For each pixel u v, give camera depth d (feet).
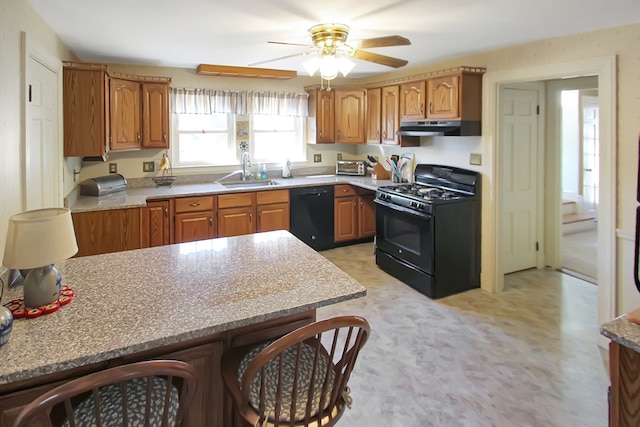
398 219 13.23
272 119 17.15
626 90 8.76
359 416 6.98
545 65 10.27
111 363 4.52
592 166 20.93
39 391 4.19
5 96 6.28
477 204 12.48
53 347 4.03
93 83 10.76
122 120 12.64
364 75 16.79
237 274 6.12
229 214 14.33
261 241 8.09
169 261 6.76
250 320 4.70
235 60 13.00
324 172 18.40
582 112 20.66
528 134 13.94
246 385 4.12
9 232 4.60
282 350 3.98
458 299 11.94
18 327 4.41
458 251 12.25
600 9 7.71
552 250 14.79
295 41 10.22
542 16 8.13
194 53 11.89
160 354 4.84
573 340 9.47
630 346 3.89
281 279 5.91
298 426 4.31
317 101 16.47
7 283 5.60
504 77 11.33
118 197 12.34
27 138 7.25
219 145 16.20
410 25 8.79
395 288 12.74
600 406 7.14
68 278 5.92
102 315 4.72
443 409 7.14
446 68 13.19
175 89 14.60
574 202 21.17
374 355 8.89
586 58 9.42
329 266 6.52
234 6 7.50
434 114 12.64
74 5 7.51
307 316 5.90
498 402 7.30
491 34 9.65
